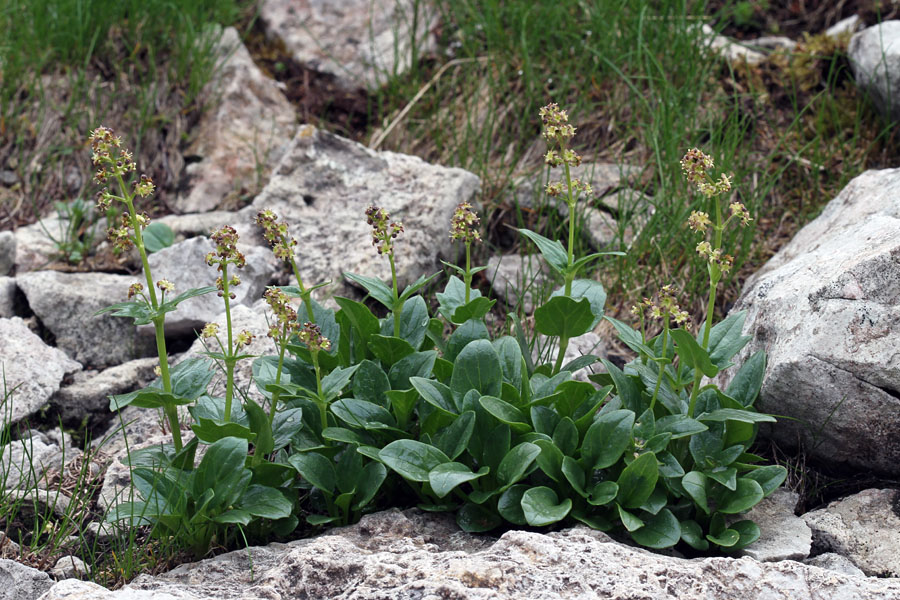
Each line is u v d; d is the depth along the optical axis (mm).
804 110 4852
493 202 4863
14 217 4906
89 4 5516
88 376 3861
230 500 2551
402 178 4703
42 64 5371
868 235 3281
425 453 2604
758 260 4383
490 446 2711
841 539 2766
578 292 3170
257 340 3736
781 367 2957
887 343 2859
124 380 3785
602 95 5285
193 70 5367
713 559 2322
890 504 2873
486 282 4508
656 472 2535
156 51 5582
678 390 2812
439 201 4523
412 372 2904
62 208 4883
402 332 3141
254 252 4301
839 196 4059
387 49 5867
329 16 6008
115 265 4605
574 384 2807
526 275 4457
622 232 4297
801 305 3070
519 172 5051
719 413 2672
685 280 4254
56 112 5266
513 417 2695
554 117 2789
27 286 4141
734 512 2625
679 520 2756
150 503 2592
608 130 5133
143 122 5199
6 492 3105
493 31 5602
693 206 4379
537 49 5500
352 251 4375
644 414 2727
